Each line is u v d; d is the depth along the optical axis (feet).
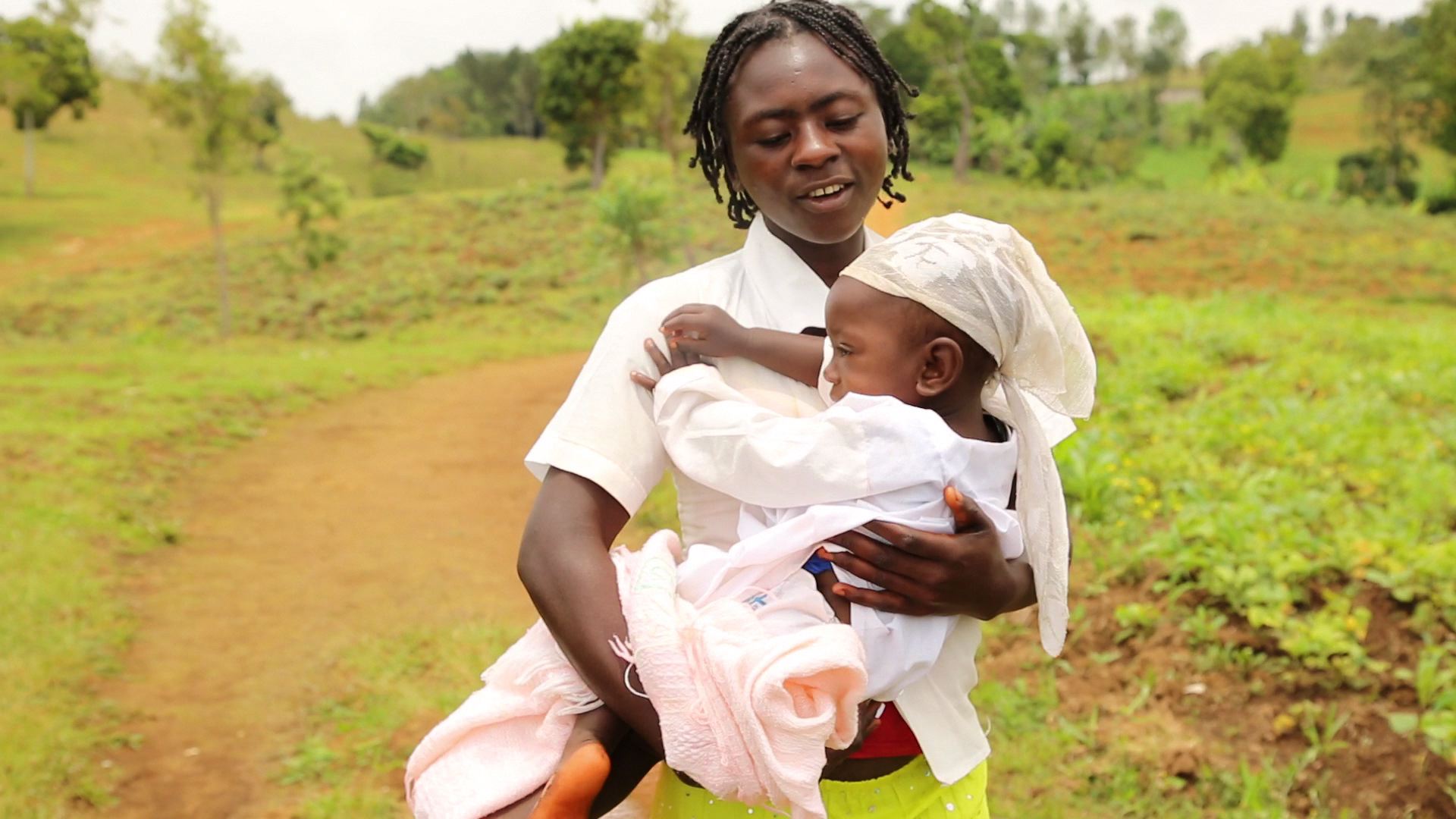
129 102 220.84
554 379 58.65
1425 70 184.65
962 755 5.88
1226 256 96.17
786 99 5.84
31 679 19.49
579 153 162.61
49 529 27.14
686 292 6.10
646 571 5.43
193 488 33.27
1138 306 60.64
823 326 6.12
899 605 5.42
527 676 5.69
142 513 29.84
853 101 5.92
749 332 5.82
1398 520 21.03
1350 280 88.22
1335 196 183.62
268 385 47.21
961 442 5.51
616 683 5.29
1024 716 16.39
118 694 19.69
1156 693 16.63
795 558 5.51
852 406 5.51
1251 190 171.01
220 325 90.68
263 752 17.79
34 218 142.20
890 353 5.55
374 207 130.41
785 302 6.13
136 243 130.00
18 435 34.83
